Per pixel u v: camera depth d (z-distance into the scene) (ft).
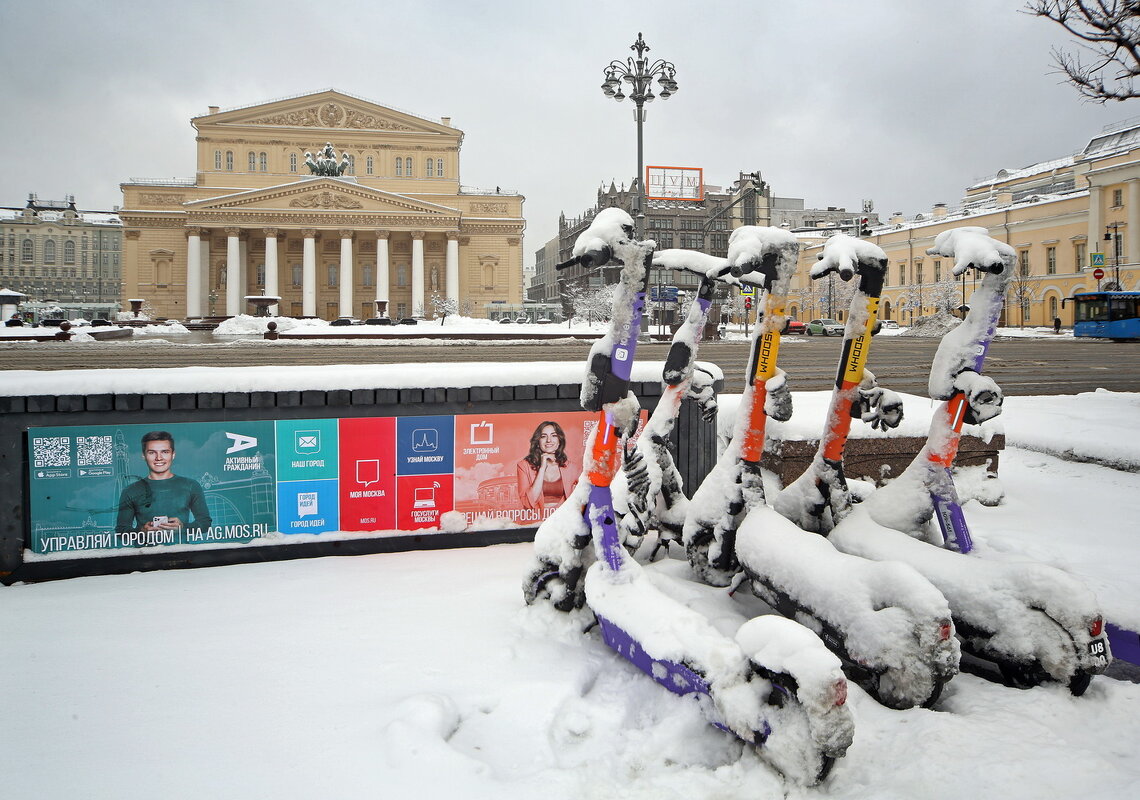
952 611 9.49
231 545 13.93
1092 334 140.77
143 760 7.54
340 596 12.09
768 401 11.27
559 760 7.77
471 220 306.76
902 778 7.34
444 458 14.92
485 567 13.65
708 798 7.22
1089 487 20.45
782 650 7.32
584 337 133.49
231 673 9.38
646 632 8.91
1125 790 6.96
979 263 10.68
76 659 9.78
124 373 13.79
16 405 12.82
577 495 10.68
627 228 9.70
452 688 8.99
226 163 298.76
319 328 158.61
